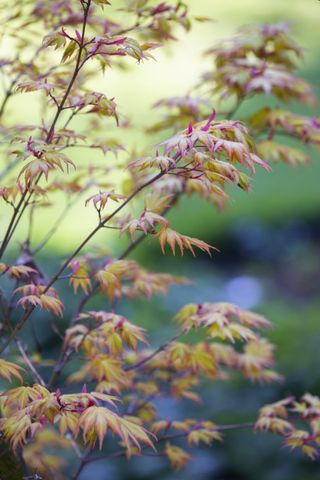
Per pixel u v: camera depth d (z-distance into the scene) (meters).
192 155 1.66
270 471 4.03
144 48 1.84
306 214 9.26
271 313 5.73
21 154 1.76
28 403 1.79
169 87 10.92
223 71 2.65
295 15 13.88
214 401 4.43
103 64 1.94
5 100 2.48
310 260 8.63
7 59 2.59
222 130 1.78
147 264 7.39
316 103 2.85
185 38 12.18
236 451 4.14
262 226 9.06
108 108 1.91
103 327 2.07
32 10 2.57
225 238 8.86
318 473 4.00
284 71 2.73
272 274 8.45
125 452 2.34
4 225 5.01
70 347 2.33
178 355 2.24
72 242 7.13
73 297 4.22
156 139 8.01
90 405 1.61
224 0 14.33
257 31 2.76
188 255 8.42
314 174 10.11
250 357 2.61
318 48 12.60
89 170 2.76
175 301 5.34
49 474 2.55
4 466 1.97
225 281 8.08
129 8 2.40
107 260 2.42
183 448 4.18
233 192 9.70
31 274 2.20
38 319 4.05
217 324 2.20
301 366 4.55
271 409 2.37
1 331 2.27
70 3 2.49
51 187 2.49
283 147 2.62
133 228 1.72
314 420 2.29
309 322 5.30
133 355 2.65
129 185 2.65
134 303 4.91
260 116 2.69
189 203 9.27
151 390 2.56
